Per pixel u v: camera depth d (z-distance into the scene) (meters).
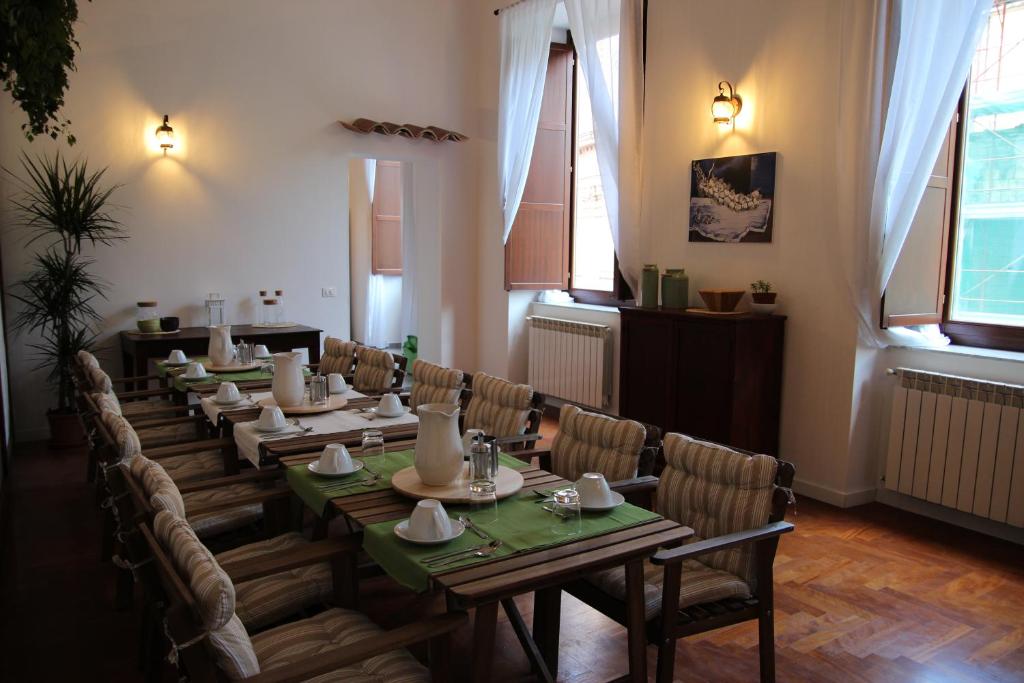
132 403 4.76
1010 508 3.63
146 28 5.71
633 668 2.08
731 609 2.24
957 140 4.14
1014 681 2.61
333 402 3.64
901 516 4.16
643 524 2.13
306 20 6.32
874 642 2.85
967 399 3.80
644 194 5.39
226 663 1.51
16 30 2.77
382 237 9.47
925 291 4.24
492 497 2.16
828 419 4.34
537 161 6.60
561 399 6.67
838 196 4.11
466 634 2.90
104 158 5.66
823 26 4.16
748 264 4.73
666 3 5.12
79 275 5.37
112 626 2.95
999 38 3.93
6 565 3.50
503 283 6.85
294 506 2.96
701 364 4.52
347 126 6.54
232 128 6.11
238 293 6.26
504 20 6.54
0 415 4.36
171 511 1.80
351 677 1.80
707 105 4.88
